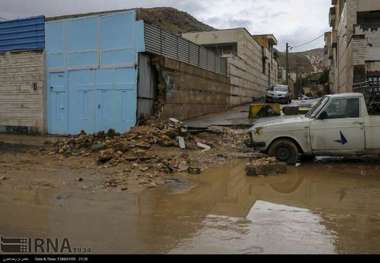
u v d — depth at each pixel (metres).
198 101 25.50
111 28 18.52
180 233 6.20
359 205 7.92
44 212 7.40
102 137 15.02
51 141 16.62
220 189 9.24
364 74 27.33
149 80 19.14
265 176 10.64
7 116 21.73
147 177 10.30
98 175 10.59
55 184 9.66
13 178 10.30
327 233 6.22
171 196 8.59
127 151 12.97
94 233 6.21
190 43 24.03
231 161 12.73
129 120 18.14
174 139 15.18
